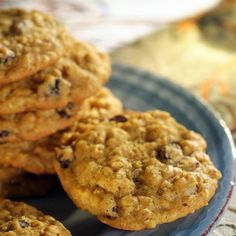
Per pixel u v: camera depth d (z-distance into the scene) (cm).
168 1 61
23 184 42
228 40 58
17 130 41
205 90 52
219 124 45
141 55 56
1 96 40
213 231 41
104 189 38
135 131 41
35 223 38
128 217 38
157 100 48
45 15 44
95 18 59
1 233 37
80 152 40
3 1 59
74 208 41
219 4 62
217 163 42
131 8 60
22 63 40
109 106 44
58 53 41
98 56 44
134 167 39
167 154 40
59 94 41
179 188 38
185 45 58
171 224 39
